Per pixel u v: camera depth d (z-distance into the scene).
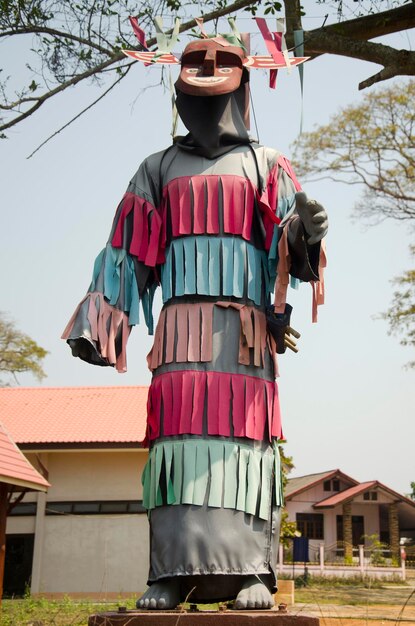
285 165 4.54
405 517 39.34
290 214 4.25
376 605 15.82
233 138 4.46
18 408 20.97
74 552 18.38
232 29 4.64
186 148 4.51
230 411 3.99
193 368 4.06
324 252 4.18
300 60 4.48
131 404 21.09
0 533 11.83
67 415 20.38
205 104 4.35
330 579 25.97
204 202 4.33
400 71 7.66
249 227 4.33
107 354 4.18
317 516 38.19
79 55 8.34
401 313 19.53
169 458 3.92
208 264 4.23
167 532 3.80
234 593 3.80
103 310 4.21
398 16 8.12
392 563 32.94
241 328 4.15
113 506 18.72
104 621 3.39
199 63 4.46
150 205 4.50
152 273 4.56
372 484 36.16
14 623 11.32
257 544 3.85
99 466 19.00
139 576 18.16
